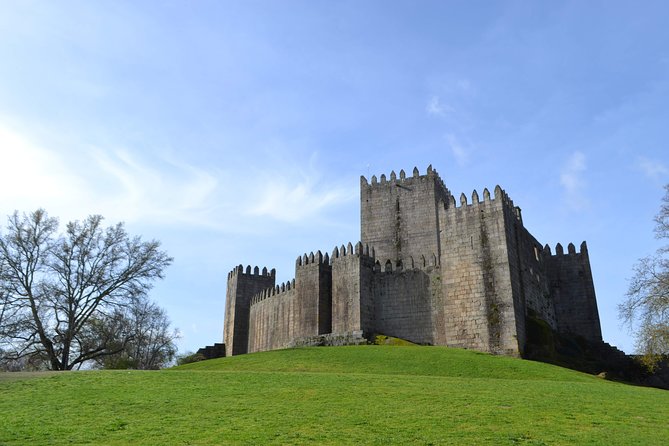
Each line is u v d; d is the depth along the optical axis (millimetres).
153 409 24156
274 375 34406
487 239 59469
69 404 25453
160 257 60312
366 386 29734
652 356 44531
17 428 21078
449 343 58625
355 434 19906
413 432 20172
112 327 57750
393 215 81688
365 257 66500
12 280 52656
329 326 68000
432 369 42625
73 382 31531
